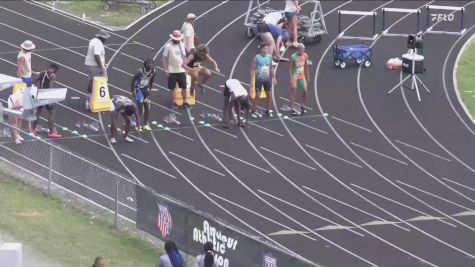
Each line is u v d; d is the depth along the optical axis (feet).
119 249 182.91
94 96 258.16
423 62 295.89
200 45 264.31
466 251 203.10
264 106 270.26
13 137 210.18
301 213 215.92
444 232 211.00
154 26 322.75
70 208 197.98
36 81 243.19
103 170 194.59
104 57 270.46
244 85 282.97
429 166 244.83
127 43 308.60
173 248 160.56
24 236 182.70
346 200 223.92
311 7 341.62
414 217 217.77
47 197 201.36
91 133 246.88
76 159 199.31
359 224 212.43
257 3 334.85
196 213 174.91
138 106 247.50
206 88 278.87
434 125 268.21
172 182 226.38
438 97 285.43
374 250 200.95
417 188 232.73
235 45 310.86
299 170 237.45
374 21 319.47
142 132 249.96
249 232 204.54
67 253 178.50
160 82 280.51
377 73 296.92
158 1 343.46
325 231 208.03
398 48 314.35
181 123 256.73
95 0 341.82
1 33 308.60
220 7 340.39
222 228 169.48
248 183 228.84
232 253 168.04
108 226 192.13
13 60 288.92
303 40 315.37
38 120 244.63
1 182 205.16
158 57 299.79
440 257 199.82
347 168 240.32
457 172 242.37
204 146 245.65
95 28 318.24
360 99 280.31
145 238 188.55
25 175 209.26
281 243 201.16
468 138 261.85
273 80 265.54
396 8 344.08
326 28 328.08
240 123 257.14
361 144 254.27
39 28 315.37
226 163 238.07
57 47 301.43
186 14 333.62
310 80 290.56
